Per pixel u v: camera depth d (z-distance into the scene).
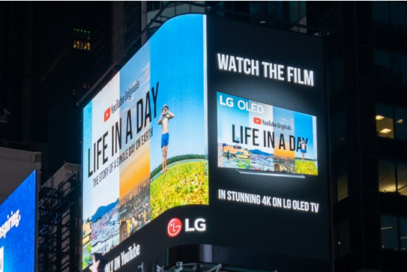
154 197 44.50
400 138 67.38
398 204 65.44
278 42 46.31
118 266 46.91
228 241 42.19
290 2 74.75
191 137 43.25
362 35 69.12
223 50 44.84
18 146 115.50
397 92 68.56
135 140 47.28
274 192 43.66
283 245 43.06
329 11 71.69
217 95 43.94
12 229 65.25
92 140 52.03
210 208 42.38
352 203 65.56
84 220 51.56
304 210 44.00
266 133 44.41
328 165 45.31
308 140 45.25
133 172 47.00
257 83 45.06
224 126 43.59
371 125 67.00
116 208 48.22
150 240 44.28
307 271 43.19
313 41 47.19
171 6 83.06
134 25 90.62
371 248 63.66
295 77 46.06
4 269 65.75
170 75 44.84
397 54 69.62
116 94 50.09
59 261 79.19
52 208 78.12
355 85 67.94
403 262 63.88
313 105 46.03
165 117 44.59
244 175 43.28
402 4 70.69
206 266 43.00
